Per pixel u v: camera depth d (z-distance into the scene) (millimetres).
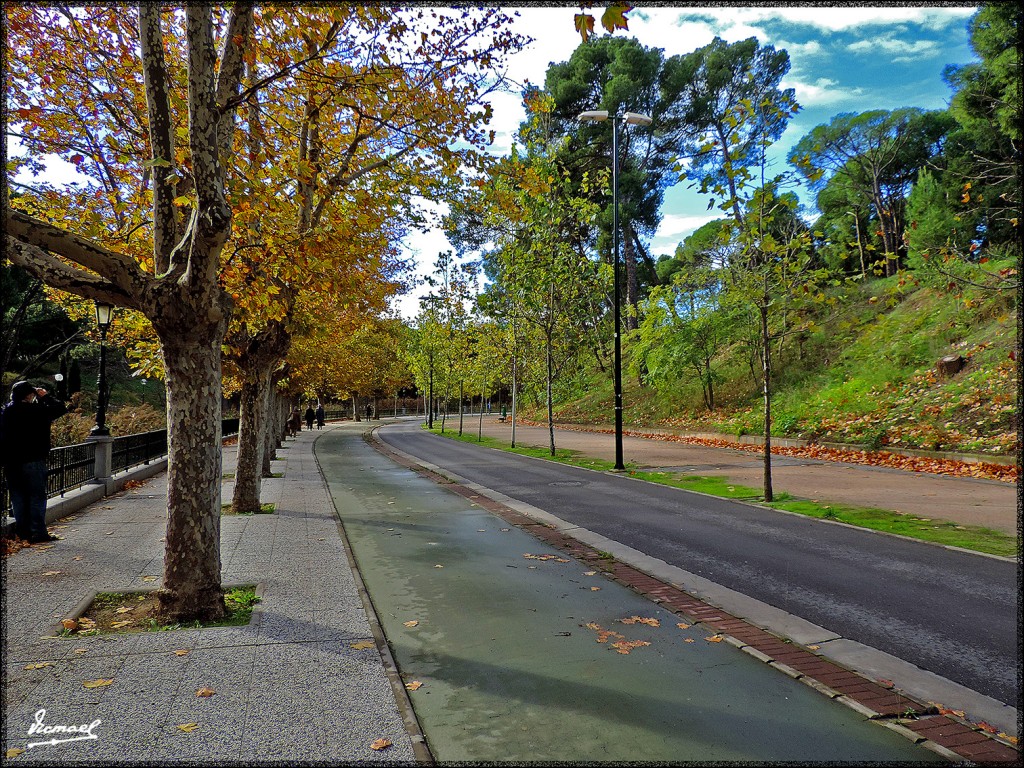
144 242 8422
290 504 12219
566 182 21312
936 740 3631
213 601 5602
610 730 3748
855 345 25078
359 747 3463
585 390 44500
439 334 36438
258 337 11078
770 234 11562
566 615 5875
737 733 3713
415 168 8477
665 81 37375
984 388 17359
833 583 6902
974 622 5664
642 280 48156
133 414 22391
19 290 25750
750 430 24078
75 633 5203
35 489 8391
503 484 15344
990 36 15789
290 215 8789
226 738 3533
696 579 7070
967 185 11828
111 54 7918
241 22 5934
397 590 6672
